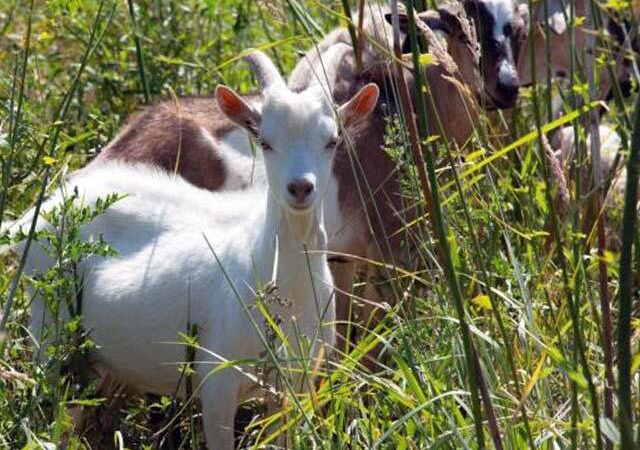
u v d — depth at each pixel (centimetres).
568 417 822
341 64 1216
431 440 803
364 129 1207
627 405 645
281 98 940
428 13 1257
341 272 1210
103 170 1084
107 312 1000
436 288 884
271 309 934
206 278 970
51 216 897
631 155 633
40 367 890
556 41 1446
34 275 930
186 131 1209
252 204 1034
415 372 819
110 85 1430
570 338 880
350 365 898
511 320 872
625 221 637
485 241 978
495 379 832
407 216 1190
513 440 766
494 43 1238
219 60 1460
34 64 1348
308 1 889
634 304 902
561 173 774
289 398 856
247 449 912
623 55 793
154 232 1019
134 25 1241
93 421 1037
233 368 941
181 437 1021
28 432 830
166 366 989
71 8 1032
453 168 738
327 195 1191
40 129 1091
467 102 1241
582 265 780
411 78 1232
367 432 852
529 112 1440
